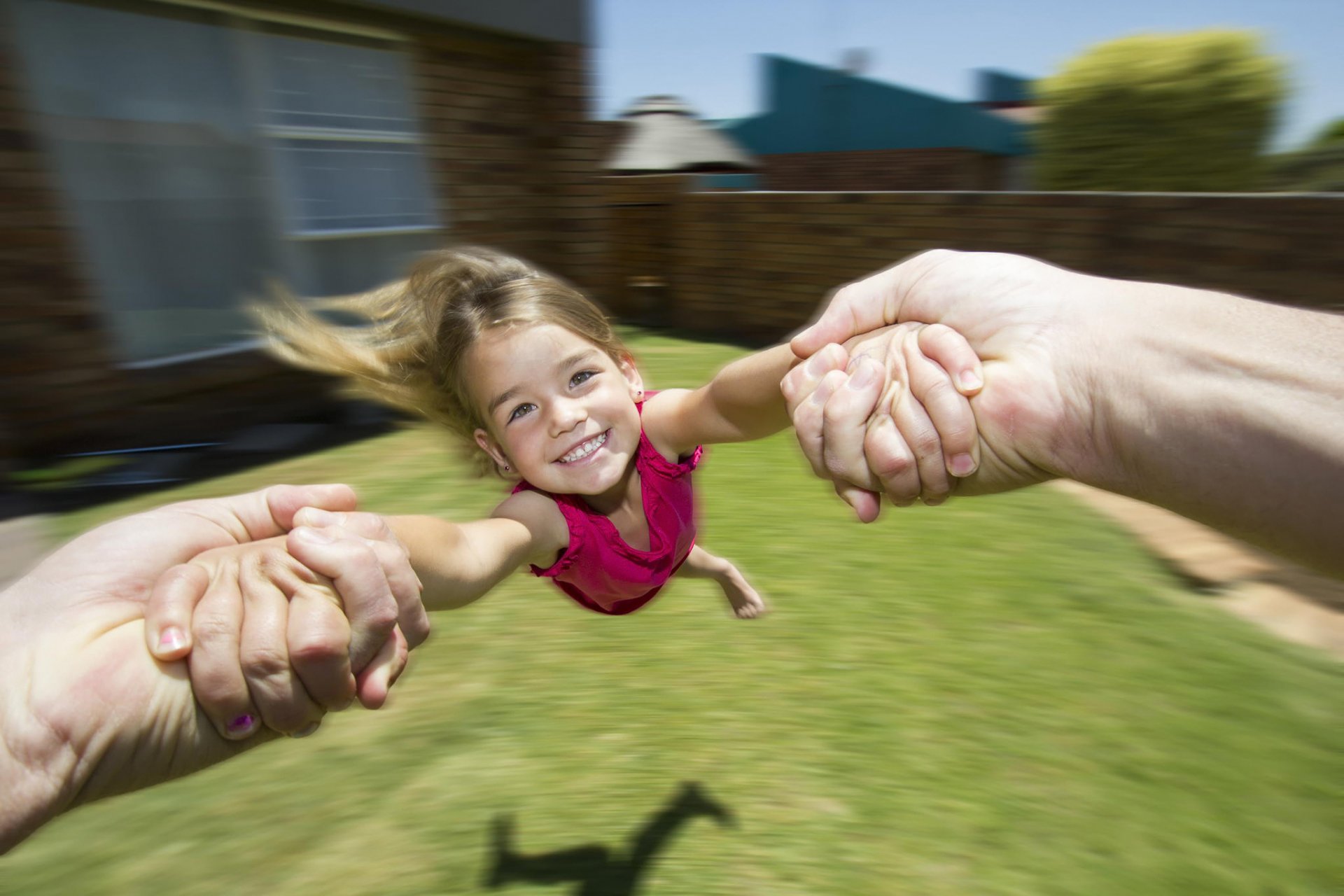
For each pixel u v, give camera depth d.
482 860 2.24
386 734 2.77
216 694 0.62
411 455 5.46
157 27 5.88
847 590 3.61
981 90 23.72
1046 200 7.05
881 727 2.74
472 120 8.17
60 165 5.44
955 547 4.04
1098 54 9.98
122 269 5.83
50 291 5.42
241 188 6.50
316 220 7.03
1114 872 2.18
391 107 7.45
